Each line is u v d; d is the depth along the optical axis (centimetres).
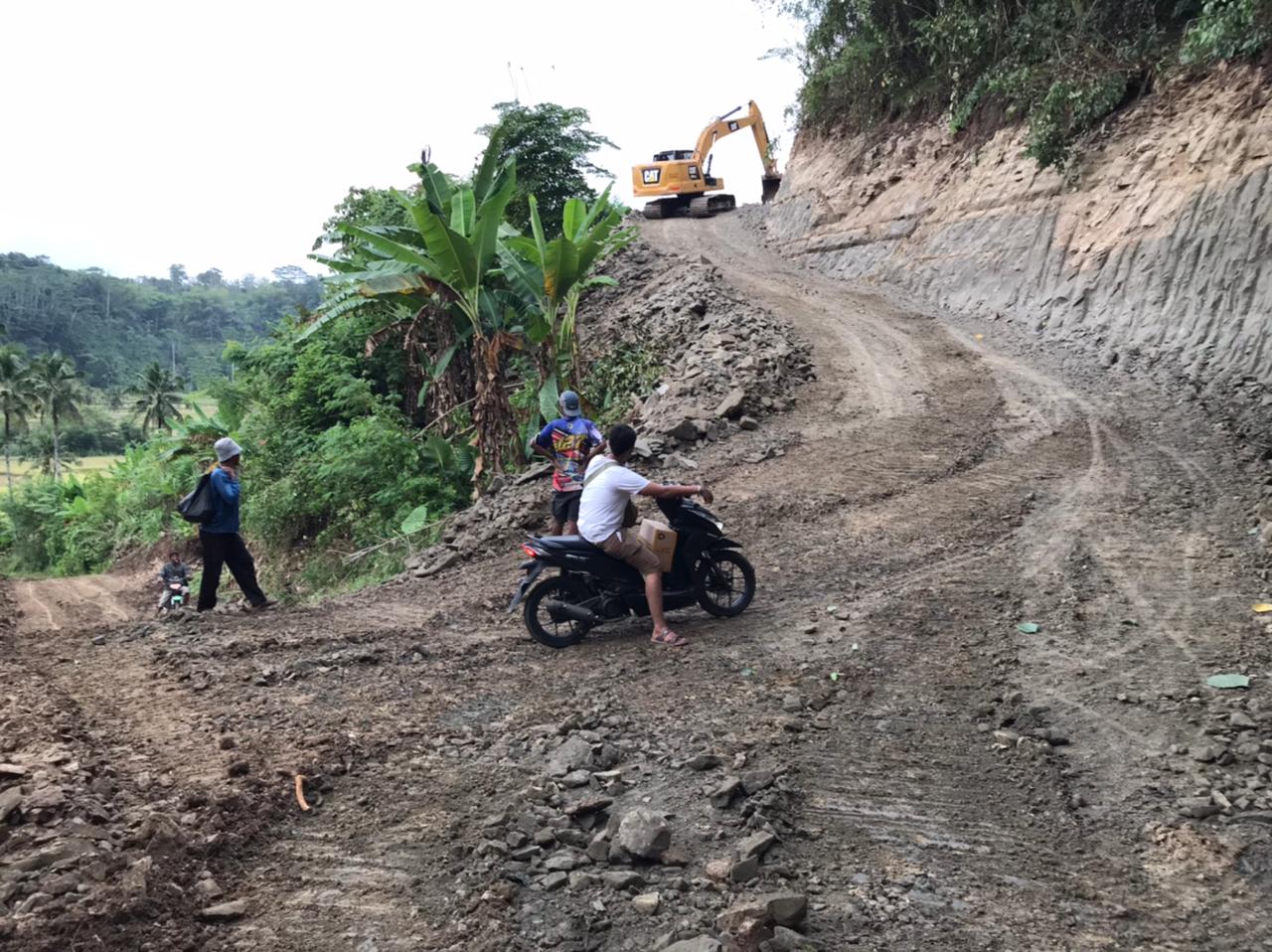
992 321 1975
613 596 705
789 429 1363
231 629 800
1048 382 1506
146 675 672
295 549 1822
